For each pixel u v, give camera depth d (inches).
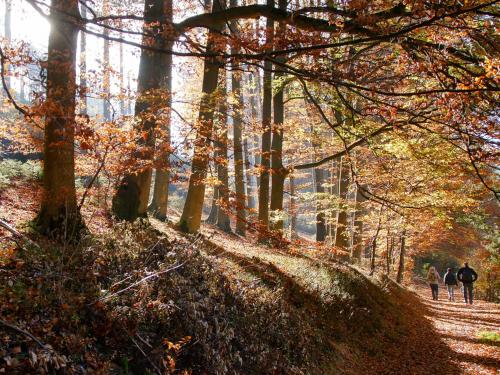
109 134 266.8
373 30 211.3
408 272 1355.8
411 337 515.5
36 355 163.2
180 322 231.0
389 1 215.8
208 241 483.5
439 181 571.8
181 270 281.9
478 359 422.3
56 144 263.7
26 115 241.9
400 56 224.8
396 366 391.5
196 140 312.7
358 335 437.7
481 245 1155.3
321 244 383.6
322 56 206.7
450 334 553.0
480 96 197.0
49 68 266.2
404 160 528.4
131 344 207.2
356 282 557.6
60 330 189.2
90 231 315.9
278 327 306.0
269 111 676.1
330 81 195.5
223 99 376.5
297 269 488.4
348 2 207.0
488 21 209.2
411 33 213.8
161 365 202.4
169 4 362.3
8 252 224.1
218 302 276.2
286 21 230.4
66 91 266.2
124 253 271.3
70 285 222.2
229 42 219.6
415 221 743.7
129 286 225.3
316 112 644.1
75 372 173.6
